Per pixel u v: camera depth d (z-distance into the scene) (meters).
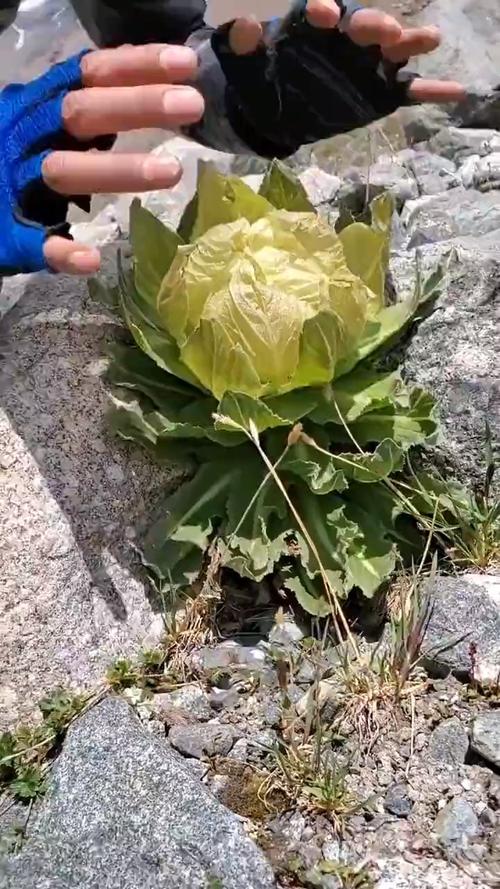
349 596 0.42
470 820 0.33
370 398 0.42
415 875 0.31
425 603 0.39
